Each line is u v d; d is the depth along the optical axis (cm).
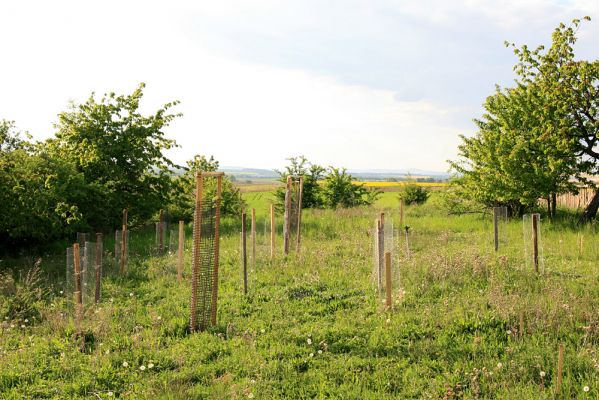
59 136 1906
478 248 1372
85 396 591
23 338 773
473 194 2083
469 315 788
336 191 2753
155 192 2048
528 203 1898
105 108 1917
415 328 743
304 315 834
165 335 775
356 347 695
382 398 564
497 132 2042
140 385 604
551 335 702
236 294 969
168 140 2069
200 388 591
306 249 1393
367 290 965
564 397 549
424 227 1842
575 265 1141
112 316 853
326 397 573
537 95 1912
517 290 909
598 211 2117
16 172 1514
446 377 604
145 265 1276
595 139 1788
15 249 1536
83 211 1714
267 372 627
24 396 586
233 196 2466
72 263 1032
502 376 592
